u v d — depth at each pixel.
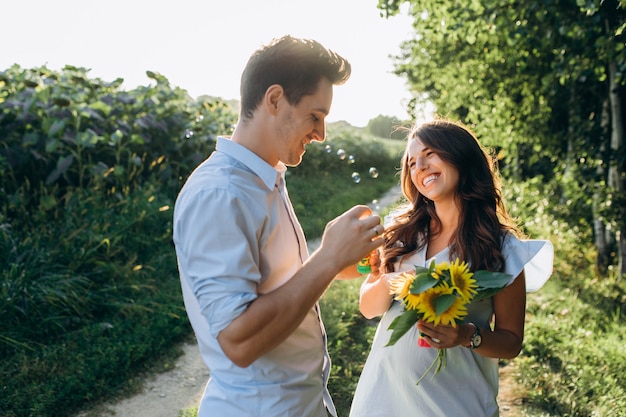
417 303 1.92
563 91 9.45
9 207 6.05
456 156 2.28
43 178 6.87
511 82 9.74
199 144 9.47
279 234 1.77
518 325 2.25
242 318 1.53
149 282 6.09
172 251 6.88
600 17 6.95
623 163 8.38
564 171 9.96
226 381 1.75
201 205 1.62
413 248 2.41
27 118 6.88
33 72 8.72
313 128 1.74
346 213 1.69
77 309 5.07
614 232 8.46
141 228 6.93
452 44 11.14
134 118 8.73
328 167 17.34
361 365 4.75
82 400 4.15
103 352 4.62
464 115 14.82
